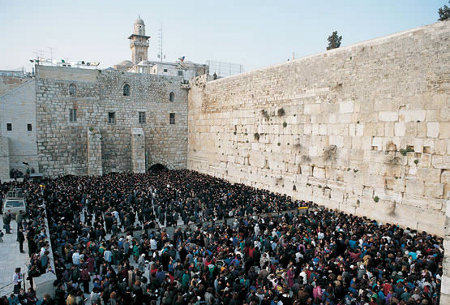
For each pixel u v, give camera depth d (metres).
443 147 17.94
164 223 22.12
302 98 26.86
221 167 37.91
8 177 32.44
